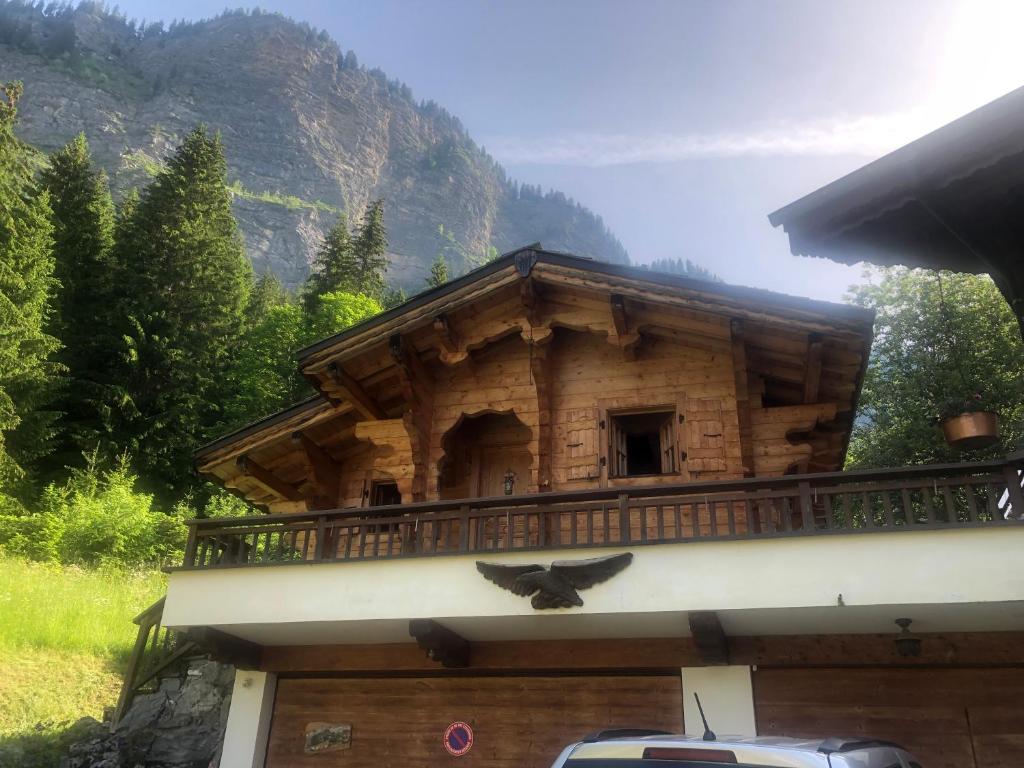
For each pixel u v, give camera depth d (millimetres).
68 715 14367
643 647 9961
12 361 26281
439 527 12508
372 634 10461
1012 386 21672
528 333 12133
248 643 11078
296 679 11539
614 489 9477
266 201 196875
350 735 10938
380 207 56094
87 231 37875
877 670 9438
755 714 9477
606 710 10141
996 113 4980
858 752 4520
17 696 14500
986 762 8789
